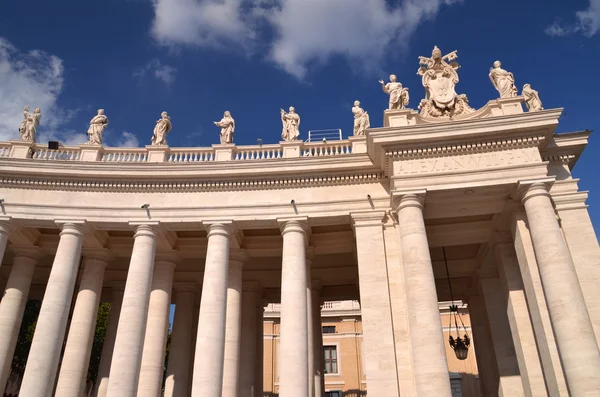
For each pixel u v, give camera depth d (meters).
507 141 21.36
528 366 21.61
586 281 20.17
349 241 26.25
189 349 29.17
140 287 22.80
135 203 24.66
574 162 23.02
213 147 26.14
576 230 21.08
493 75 24.48
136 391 21.28
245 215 24.05
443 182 21.14
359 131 26.41
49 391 21.23
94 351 47.22
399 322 20.94
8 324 24.83
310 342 24.08
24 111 27.34
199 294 31.80
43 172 24.39
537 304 20.16
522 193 20.83
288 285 22.22
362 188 24.08
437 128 21.39
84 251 26.50
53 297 22.41
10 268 30.02
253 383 27.41
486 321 29.14
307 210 23.86
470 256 28.77
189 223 24.23
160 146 26.30
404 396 19.61
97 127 27.14
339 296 32.34
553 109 20.70
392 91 24.25
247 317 29.02
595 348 17.62
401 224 20.92
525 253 21.05
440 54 24.84
